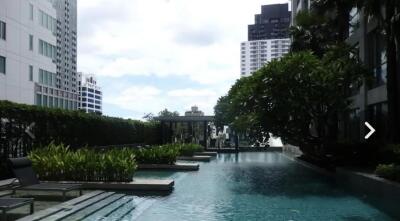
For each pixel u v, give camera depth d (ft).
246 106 72.49
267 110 71.26
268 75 69.62
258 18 344.69
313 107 76.74
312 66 70.85
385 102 79.25
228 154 157.99
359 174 54.44
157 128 160.15
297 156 117.60
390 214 38.27
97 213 37.35
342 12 88.12
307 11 108.58
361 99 92.17
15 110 58.39
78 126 80.69
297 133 79.82
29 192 45.68
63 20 462.19
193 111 252.21
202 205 42.75
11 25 138.72
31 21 154.10
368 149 73.72
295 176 72.95
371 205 42.96
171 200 45.80
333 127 89.51
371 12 69.92
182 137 197.26
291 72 69.46
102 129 95.45
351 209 40.75
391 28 66.08
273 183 62.54
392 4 66.13
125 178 53.11
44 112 66.85
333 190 55.26
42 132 66.13
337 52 79.20
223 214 38.14
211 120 168.14
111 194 46.93
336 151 76.54
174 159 84.79
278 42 318.65
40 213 33.35
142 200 45.65
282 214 38.22
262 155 150.20
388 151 62.80
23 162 41.32
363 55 89.35
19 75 143.84
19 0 144.36
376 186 47.88
